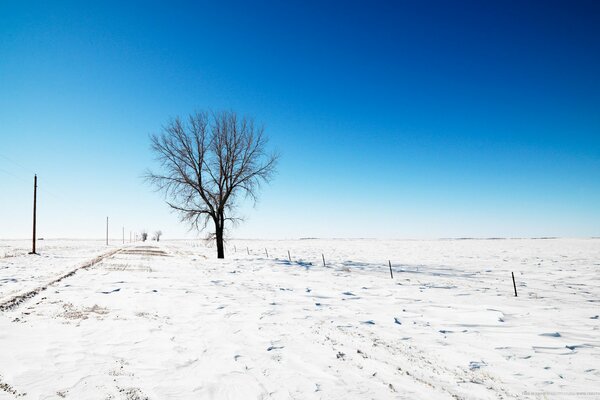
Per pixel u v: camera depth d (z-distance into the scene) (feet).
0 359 17.12
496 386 15.48
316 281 51.60
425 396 14.40
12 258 80.07
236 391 14.65
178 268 67.00
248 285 46.70
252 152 90.33
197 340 21.68
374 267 76.38
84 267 62.03
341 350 20.26
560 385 15.60
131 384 14.99
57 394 13.70
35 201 99.60
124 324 24.73
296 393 14.53
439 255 125.39
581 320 27.91
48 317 25.67
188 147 86.17
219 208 88.99
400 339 22.62
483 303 35.19
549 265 84.58
